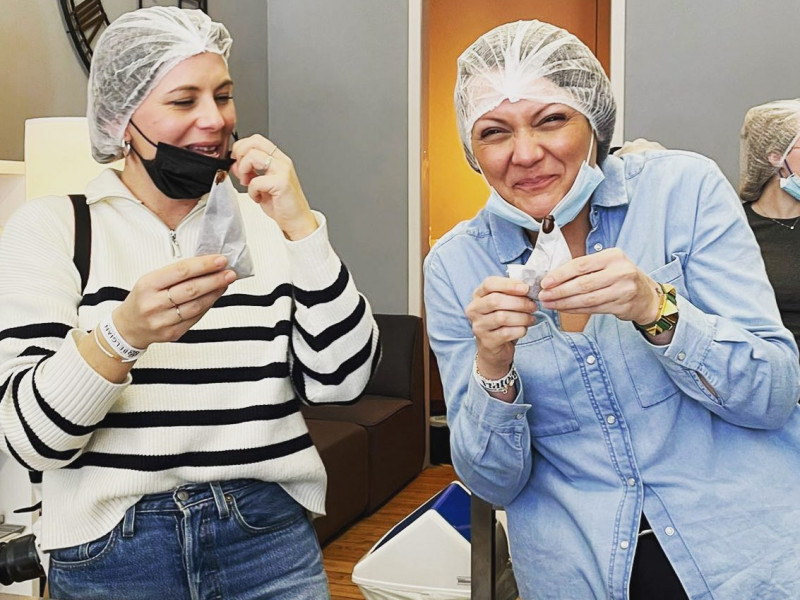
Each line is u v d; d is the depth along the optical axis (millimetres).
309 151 4980
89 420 1168
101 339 1131
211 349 1303
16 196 2678
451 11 5762
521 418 1272
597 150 1373
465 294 1385
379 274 4895
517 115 1239
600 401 1285
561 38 1268
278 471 1325
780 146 2418
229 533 1297
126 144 1331
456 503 2270
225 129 1319
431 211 5949
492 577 1855
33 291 1242
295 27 4961
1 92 3145
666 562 1276
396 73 4785
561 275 1120
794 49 4152
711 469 1271
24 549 1206
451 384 1381
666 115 4352
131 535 1254
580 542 1326
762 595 1223
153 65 1256
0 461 2246
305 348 1347
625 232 1314
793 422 1298
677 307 1178
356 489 3916
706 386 1219
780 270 2367
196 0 4266
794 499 1257
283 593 1351
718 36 4250
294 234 1325
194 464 1278
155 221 1335
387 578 2186
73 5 3514
